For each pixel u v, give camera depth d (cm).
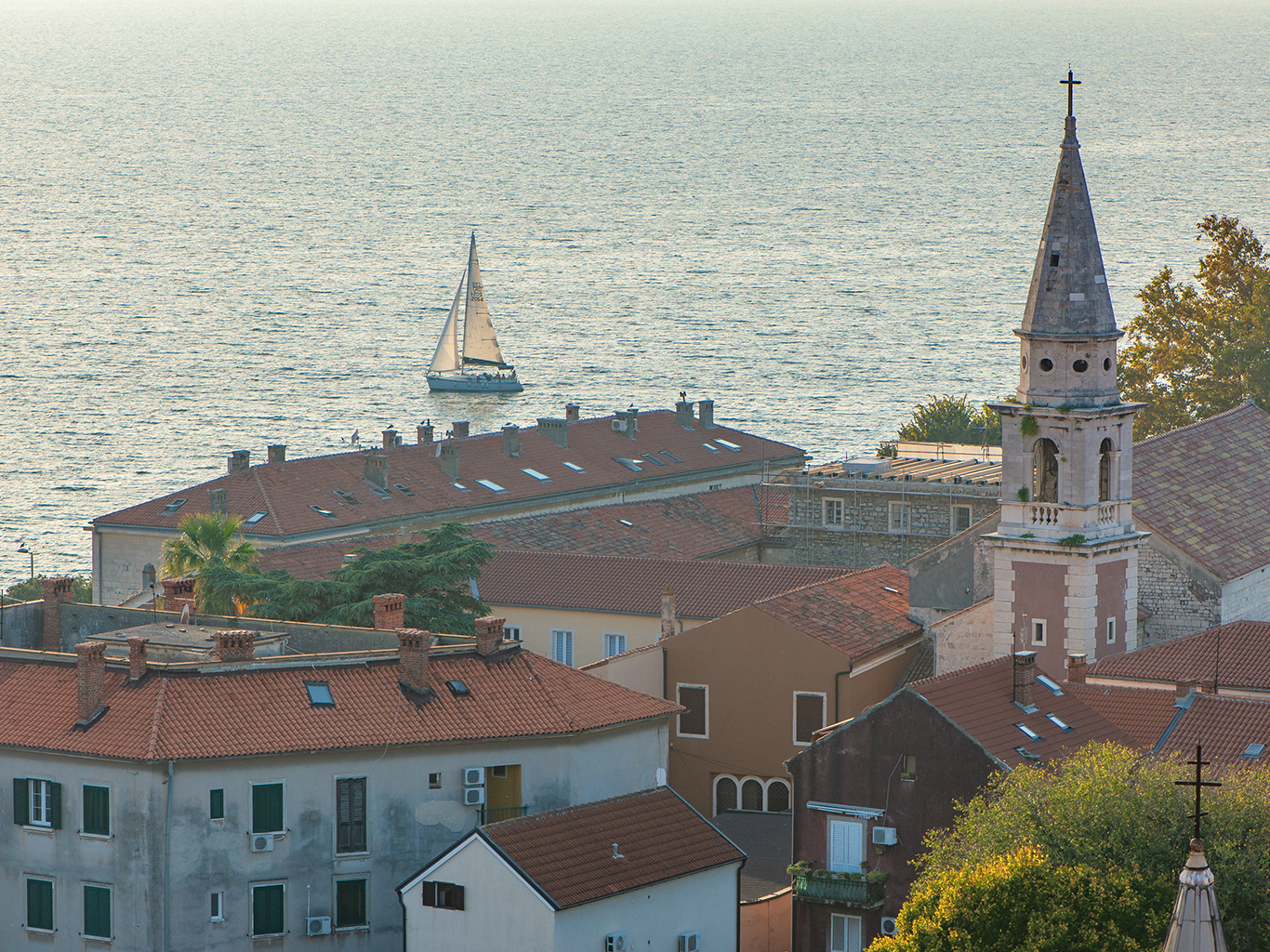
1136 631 15750
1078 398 15138
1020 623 15425
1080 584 15175
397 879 13212
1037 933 9706
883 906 12244
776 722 16388
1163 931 9694
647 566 19125
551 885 11556
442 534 18425
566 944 11506
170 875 12675
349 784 13075
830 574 18775
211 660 13475
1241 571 15975
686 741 16725
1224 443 17838
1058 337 15100
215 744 12738
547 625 18962
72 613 15862
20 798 13025
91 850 12838
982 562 16750
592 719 13762
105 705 13000
